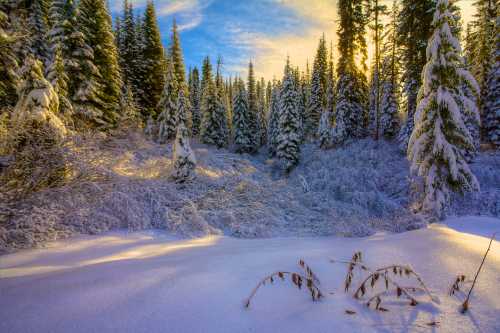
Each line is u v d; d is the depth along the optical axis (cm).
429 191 1052
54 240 620
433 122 1034
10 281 312
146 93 2645
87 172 812
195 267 327
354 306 223
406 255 341
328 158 2152
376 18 2339
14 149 695
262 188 1352
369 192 1552
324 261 349
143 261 379
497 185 1460
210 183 1327
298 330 190
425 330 183
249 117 3478
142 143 1611
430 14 1620
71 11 1551
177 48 2927
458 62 984
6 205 626
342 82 2319
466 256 311
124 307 220
